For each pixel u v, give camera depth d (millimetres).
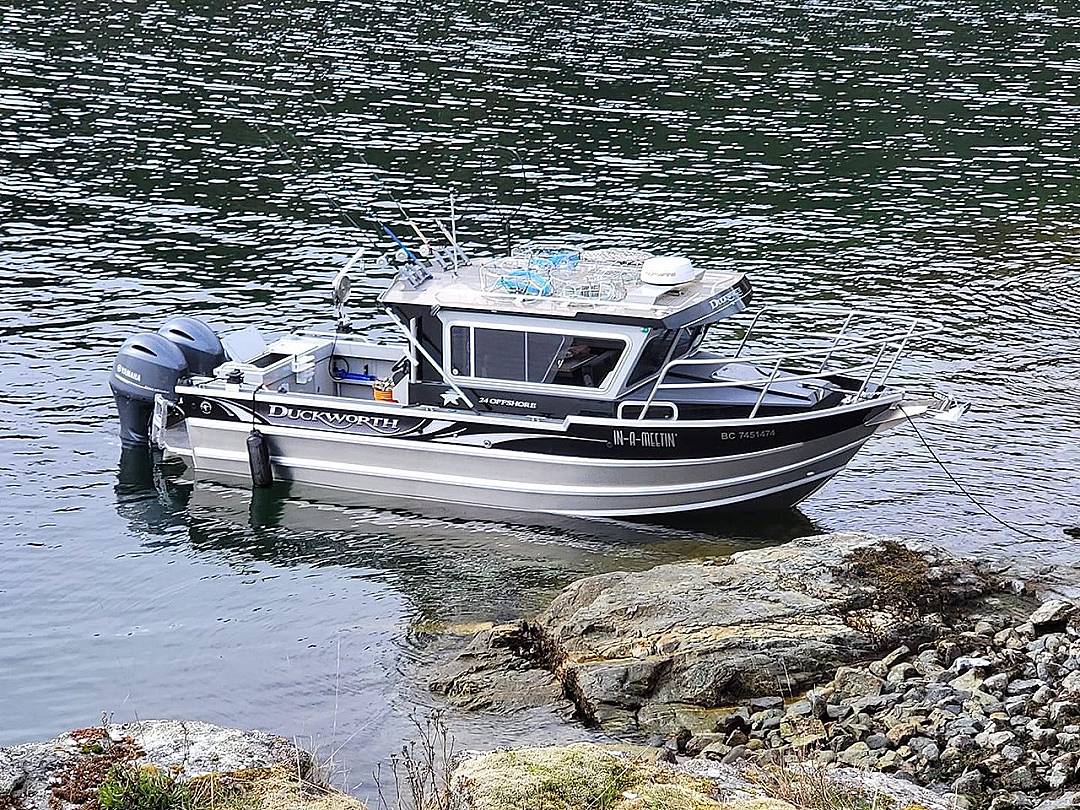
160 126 42969
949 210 36781
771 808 10977
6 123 42656
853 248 33844
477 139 42125
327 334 28125
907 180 39219
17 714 15875
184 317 25016
